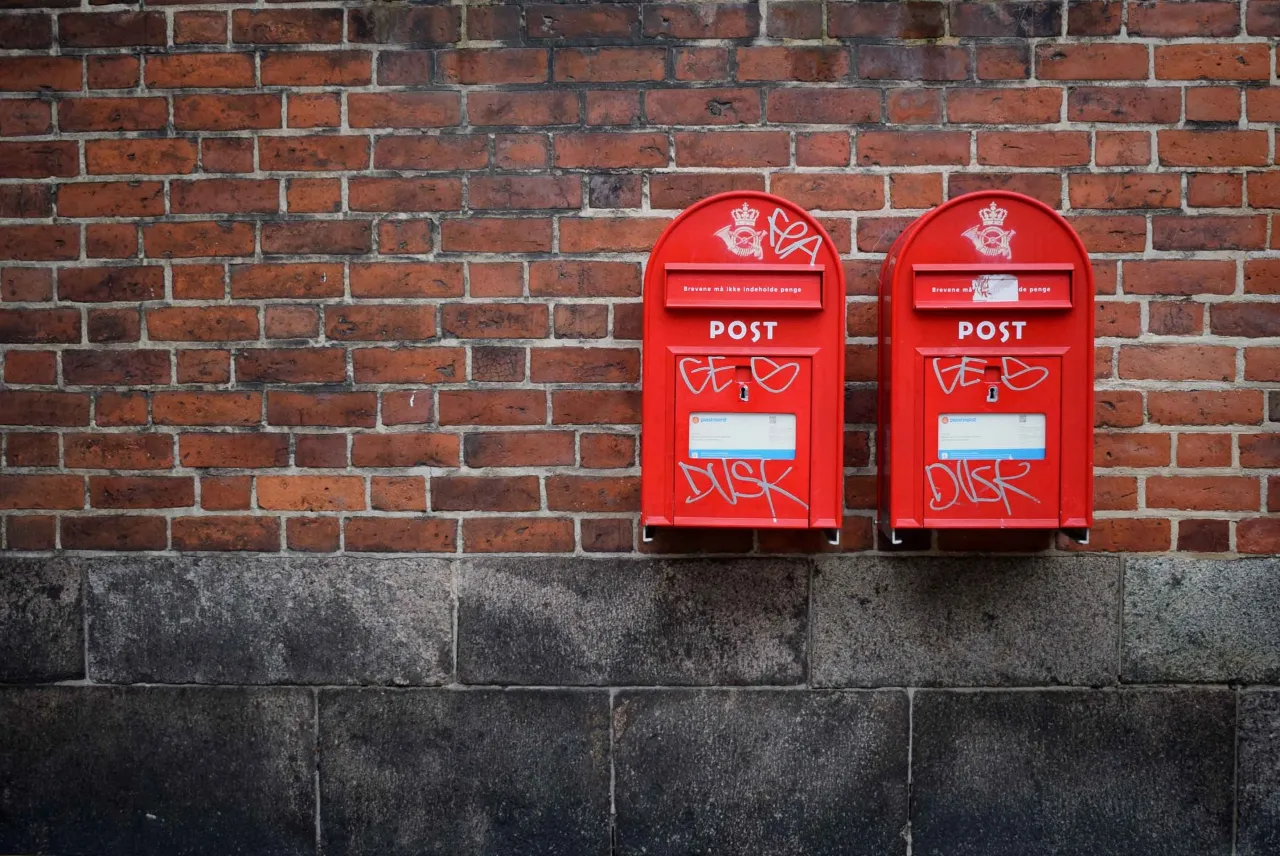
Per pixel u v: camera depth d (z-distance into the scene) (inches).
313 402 118.1
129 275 118.4
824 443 102.1
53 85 117.9
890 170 115.8
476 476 117.8
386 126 116.7
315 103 116.8
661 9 115.5
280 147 117.2
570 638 118.1
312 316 117.8
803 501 102.4
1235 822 117.7
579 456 117.4
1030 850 118.0
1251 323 115.9
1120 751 117.7
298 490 118.5
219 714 119.3
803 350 101.4
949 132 115.6
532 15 115.8
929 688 117.8
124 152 117.9
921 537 117.0
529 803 118.7
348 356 117.9
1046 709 117.6
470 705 118.5
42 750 120.2
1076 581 117.1
